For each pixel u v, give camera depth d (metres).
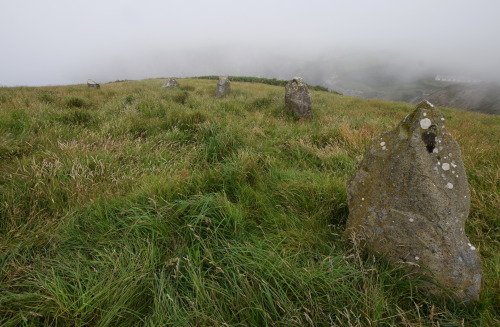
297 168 3.95
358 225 2.24
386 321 1.60
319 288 1.77
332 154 4.32
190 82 25.39
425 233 1.94
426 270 1.92
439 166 1.93
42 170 2.92
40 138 4.13
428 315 1.69
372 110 11.04
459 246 1.87
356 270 1.86
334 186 2.94
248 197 2.88
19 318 1.51
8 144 3.77
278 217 2.55
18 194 2.57
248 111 8.47
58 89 14.34
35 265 1.90
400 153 2.05
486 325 1.65
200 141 4.77
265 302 1.68
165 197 2.67
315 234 2.33
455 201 1.90
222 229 2.27
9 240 2.11
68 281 1.79
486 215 2.69
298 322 1.52
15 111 5.46
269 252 1.98
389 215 2.09
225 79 13.41
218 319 1.54
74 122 5.67
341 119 7.41
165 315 1.56
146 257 1.95
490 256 2.23
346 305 1.66
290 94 7.96
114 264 1.83
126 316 1.60
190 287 1.81
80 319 1.49
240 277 1.73
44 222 2.35
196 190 2.88
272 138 5.47
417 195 1.96
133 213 2.43
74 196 2.65
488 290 1.83
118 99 8.23
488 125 9.88
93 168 3.37
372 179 2.22
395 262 2.02
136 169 3.43
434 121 1.96
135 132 5.00
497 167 3.90
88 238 2.19
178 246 2.12
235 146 4.40
